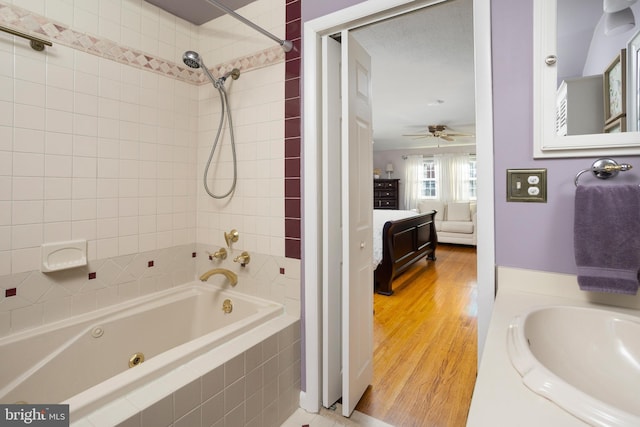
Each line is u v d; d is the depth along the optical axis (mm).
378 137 6781
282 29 1773
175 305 1976
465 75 3389
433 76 3414
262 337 1492
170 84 2041
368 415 1638
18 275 1432
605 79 1001
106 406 1006
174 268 2100
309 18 1638
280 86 1785
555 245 1073
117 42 1764
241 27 1952
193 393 1156
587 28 1019
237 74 1928
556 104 1043
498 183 1152
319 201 1654
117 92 1771
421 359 2154
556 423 472
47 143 1508
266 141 1854
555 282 1068
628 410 667
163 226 2027
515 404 516
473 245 6391
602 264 929
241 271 1996
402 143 7500
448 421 1584
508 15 1122
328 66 1626
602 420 459
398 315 2914
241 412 1358
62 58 1549
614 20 992
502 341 736
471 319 2814
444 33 2514
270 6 1822
